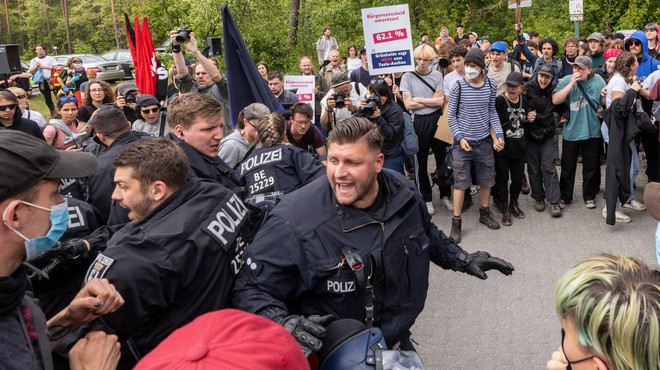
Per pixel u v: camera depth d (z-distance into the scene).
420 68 7.98
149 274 2.43
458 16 20.61
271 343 1.58
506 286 5.99
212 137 3.63
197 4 14.63
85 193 4.34
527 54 11.85
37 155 1.79
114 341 2.12
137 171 2.64
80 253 2.86
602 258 1.83
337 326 2.21
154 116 6.60
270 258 2.57
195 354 1.49
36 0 55.81
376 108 6.80
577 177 9.22
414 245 2.76
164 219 2.60
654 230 7.15
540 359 4.74
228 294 2.67
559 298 1.81
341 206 2.61
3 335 1.68
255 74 5.57
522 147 7.47
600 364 1.74
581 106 7.61
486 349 4.92
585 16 17.84
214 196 2.74
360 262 2.54
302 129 6.14
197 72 7.37
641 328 1.63
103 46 53.47
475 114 7.04
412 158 7.50
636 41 9.12
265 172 4.38
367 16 7.91
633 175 7.44
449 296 5.86
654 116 7.11
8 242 1.77
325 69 13.18
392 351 2.15
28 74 16.80
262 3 15.17
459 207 7.18
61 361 2.14
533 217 7.79
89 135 6.34
